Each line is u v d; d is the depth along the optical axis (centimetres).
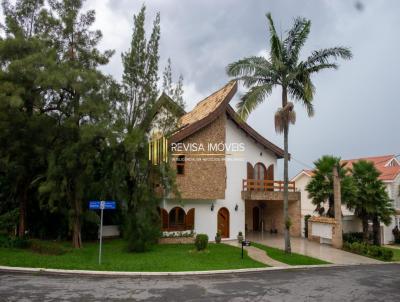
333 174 2236
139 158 1731
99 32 1942
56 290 1041
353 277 1355
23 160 1778
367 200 2225
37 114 1694
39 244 1678
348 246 2056
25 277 1204
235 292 1068
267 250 1909
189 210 2250
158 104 1844
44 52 1633
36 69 1527
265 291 1091
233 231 2384
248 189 2405
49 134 1683
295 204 2578
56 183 1675
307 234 2486
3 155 1720
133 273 1264
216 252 1784
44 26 1858
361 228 2577
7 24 1766
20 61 1480
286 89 1858
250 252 1845
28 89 1587
